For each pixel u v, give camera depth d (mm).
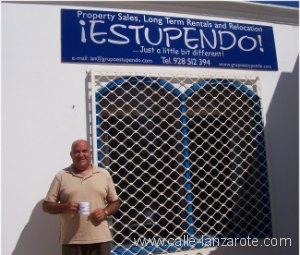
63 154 3848
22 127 3775
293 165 4629
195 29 4465
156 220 4199
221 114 4457
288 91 4758
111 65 4121
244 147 4547
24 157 3740
